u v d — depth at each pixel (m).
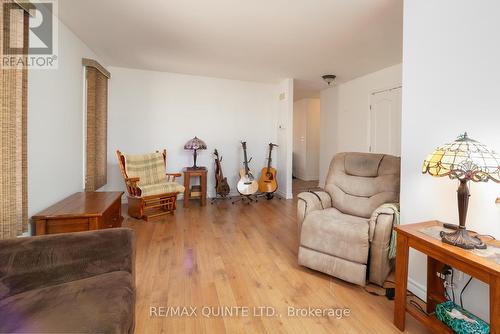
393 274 2.09
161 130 4.47
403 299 1.46
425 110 1.72
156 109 4.42
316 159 7.05
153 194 3.46
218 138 4.84
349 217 2.28
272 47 3.21
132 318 1.16
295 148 7.42
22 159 1.89
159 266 2.19
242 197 4.82
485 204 1.42
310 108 6.92
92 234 1.30
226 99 4.84
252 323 1.53
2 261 1.12
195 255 2.40
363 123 4.60
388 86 4.06
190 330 1.47
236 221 3.44
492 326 1.05
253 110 5.04
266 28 2.70
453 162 1.21
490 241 1.32
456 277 1.54
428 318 1.39
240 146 4.99
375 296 1.81
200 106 4.68
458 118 1.52
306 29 2.71
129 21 2.57
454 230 1.42
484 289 1.42
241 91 4.94
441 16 1.61
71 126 2.82
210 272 2.10
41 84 2.24
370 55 3.49
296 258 2.37
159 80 4.41
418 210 1.79
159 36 2.92
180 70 4.29
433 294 1.56
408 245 1.44
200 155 4.73
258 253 2.46
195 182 4.70
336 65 3.93
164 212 3.77
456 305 1.45
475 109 1.43
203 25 2.64
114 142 4.20
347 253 1.91
